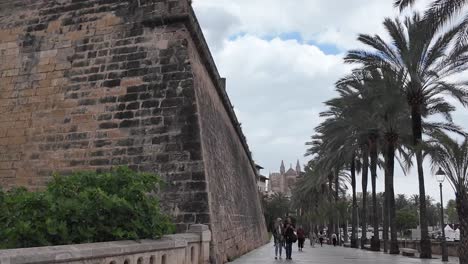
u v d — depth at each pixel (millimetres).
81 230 8641
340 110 37844
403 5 19172
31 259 5695
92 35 19203
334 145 35844
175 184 16078
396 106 29281
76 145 17688
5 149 18500
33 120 18625
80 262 6738
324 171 40844
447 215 103938
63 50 19359
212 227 15344
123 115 17562
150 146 16859
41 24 20156
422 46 25516
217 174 19797
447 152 21078
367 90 30234
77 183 9844
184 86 17359
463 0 17547
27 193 9211
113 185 10094
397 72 27125
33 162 17969
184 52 17828
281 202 107375
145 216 9773
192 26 18547
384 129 33594
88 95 18281
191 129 16719
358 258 25625
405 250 31594
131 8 19016
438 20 17938
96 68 18594
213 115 22266
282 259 22453
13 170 18094
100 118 17797
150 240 9516
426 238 29250
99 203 9055
